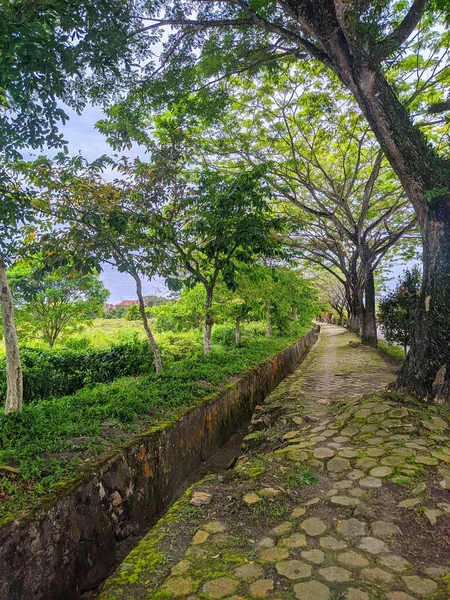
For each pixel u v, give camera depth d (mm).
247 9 5316
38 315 10414
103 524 2852
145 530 3350
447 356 4879
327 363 11500
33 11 3119
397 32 4508
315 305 20891
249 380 7164
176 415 4414
